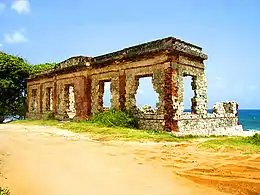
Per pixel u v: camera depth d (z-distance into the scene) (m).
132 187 5.70
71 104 25.03
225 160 8.01
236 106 20.06
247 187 5.66
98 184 5.86
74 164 7.52
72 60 23.39
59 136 13.64
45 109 27.94
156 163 7.74
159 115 15.52
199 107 17.02
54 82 26.27
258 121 70.25
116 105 18.69
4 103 31.91
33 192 5.27
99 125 17.06
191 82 17.39
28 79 31.48
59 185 5.73
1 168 6.85
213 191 5.44
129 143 11.38
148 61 16.47
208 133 16.59
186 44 16.27
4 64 30.97
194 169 7.04
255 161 7.82
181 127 14.92
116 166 7.38
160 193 5.35
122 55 18.31
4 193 5.03
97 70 20.80
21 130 16.81
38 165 7.31
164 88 15.34
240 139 12.00
